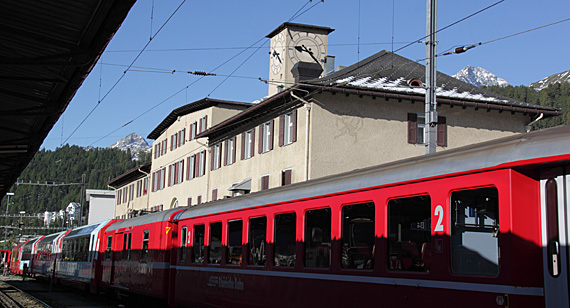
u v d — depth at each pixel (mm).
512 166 6762
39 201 175250
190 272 15992
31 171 182250
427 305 7812
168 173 50469
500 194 6855
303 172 26609
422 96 27734
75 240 30547
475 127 29438
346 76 28500
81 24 10508
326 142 26531
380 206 8906
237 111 43000
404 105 28125
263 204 12398
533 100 195250
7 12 10352
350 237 9539
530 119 30750
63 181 186875
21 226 83375
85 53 11531
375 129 27406
